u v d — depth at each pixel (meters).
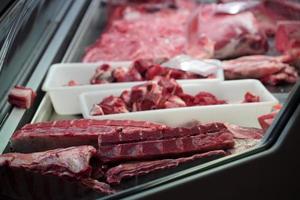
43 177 1.23
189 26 2.54
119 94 1.83
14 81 1.77
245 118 1.70
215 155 1.28
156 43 2.43
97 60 2.26
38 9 1.88
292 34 2.24
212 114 1.68
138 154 1.30
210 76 1.97
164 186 1.10
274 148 1.14
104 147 1.32
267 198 1.17
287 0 2.47
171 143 1.33
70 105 1.85
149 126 1.50
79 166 1.23
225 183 1.13
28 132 1.44
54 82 1.92
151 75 1.96
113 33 2.61
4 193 1.28
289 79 2.05
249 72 2.06
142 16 2.84
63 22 2.29
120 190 1.18
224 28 2.35
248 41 2.29
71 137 1.42
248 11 2.48
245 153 1.15
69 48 2.19
